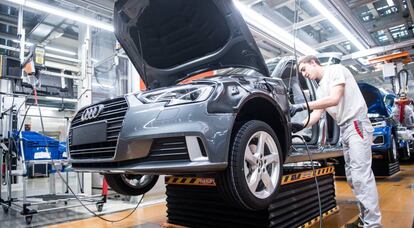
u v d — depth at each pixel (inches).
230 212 96.5
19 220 139.6
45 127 370.6
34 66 147.3
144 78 107.7
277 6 219.8
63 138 379.9
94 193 202.1
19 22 162.2
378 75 412.8
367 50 279.9
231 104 69.1
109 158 71.3
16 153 149.7
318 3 178.9
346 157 97.8
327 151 117.9
